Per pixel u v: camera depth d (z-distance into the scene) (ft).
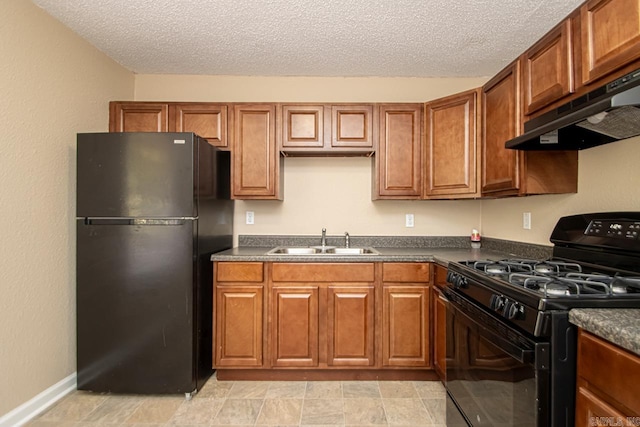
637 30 3.18
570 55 4.12
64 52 6.13
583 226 4.81
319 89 8.44
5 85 5.05
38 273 5.56
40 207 5.61
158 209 5.87
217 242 7.12
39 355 5.55
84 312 5.92
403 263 6.53
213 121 7.38
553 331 2.88
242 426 5.16
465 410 4.40
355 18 5.85
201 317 6.24
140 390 5.91
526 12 5.64
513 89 5.42
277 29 6.23
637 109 3.43
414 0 5.35
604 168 4.77
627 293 3.10
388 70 8.02
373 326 6.51
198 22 6.02
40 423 5.19
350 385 6.45
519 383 3.20
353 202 8.43
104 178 5.87
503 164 5.75
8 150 5.09
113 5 5.53
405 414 5.48
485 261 5.01
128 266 5.89
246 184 7.41
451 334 4.93
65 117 6.16
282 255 6.54
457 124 6.82
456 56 7.27
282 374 6.63
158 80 8.41
